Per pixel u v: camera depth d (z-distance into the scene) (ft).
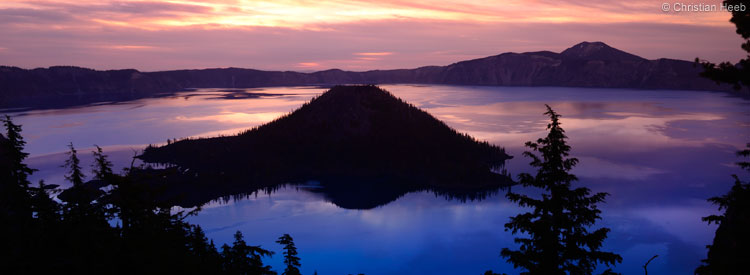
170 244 78.07
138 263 73.00
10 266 74.59
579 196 64.85
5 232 83.76
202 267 98.68
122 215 76.23
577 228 65.21
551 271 64.18
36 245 79.30
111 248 74.13
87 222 80.38
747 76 48.29
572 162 64.69
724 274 56.49
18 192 104.42
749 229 55.52
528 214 67.36
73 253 76.54
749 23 49.11
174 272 77.97
